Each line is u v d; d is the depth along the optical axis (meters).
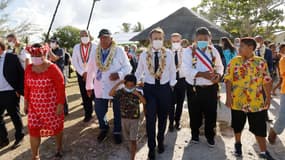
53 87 4.35
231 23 35.25
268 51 7.20
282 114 4.96
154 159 4.58
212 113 5.00
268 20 33.91
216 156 4.74
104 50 5.39
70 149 5.09
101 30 5.31
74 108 8.34
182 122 6.64
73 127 6.34
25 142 5.52
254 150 4.98
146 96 4.64
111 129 6.14
